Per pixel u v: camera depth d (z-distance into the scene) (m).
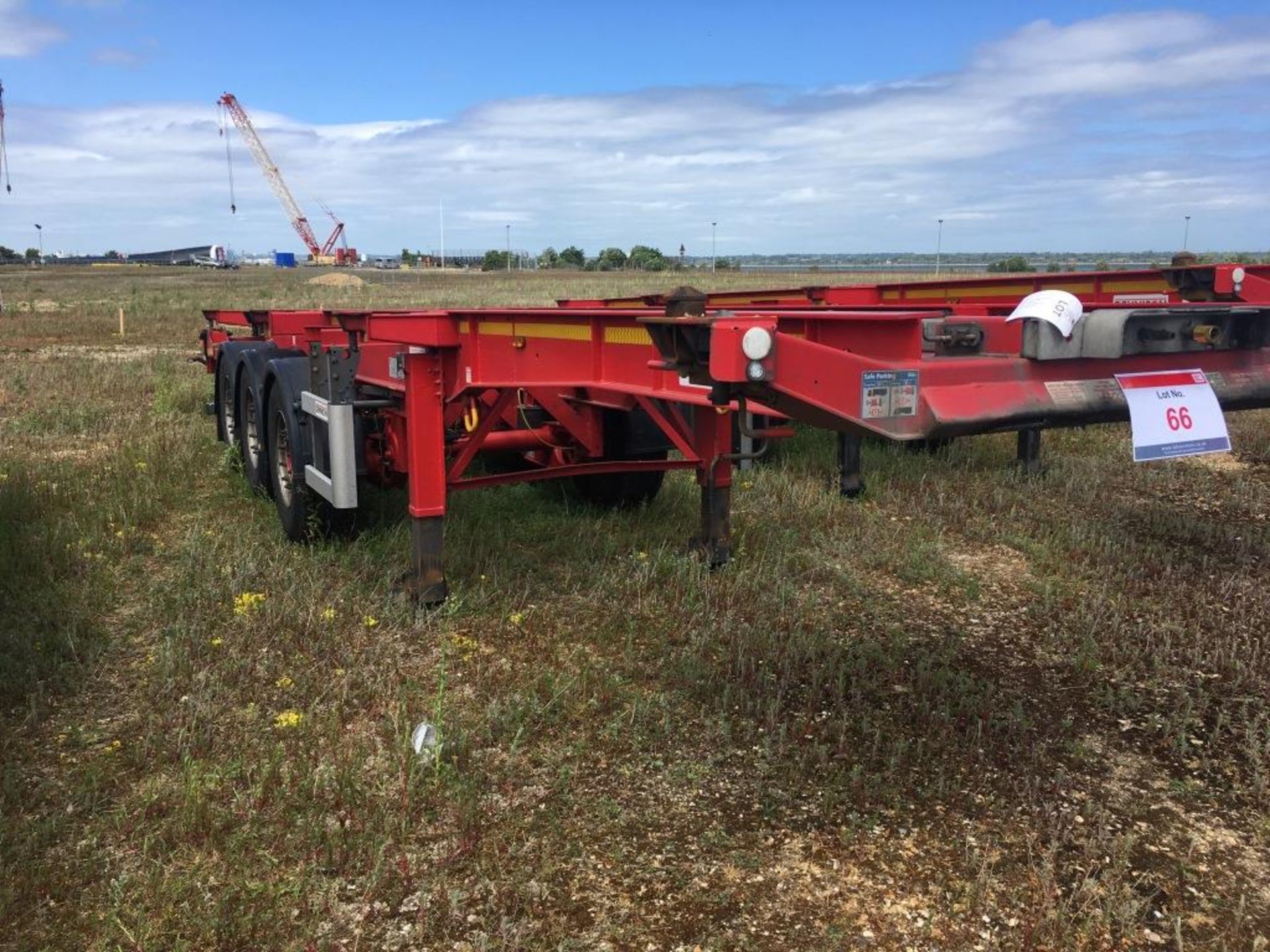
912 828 2.96
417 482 4.54
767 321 2.72
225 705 3.65
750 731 3.53
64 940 2.48
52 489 6.34
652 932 2.52
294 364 5.60
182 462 7.28
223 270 96.62
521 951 2.44
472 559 5.20
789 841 2.90
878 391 2.81
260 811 2.99
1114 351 2.94
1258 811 3.07
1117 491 6.93
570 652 4.19
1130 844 2.79
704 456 5.17
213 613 4.46
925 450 8.07
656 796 3.13
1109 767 3.32
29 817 2.98
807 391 2.72
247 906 2.59
